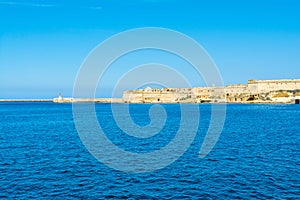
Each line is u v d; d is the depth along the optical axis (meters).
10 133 74.06
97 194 27.81
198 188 29.09
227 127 82.38
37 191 28.59
